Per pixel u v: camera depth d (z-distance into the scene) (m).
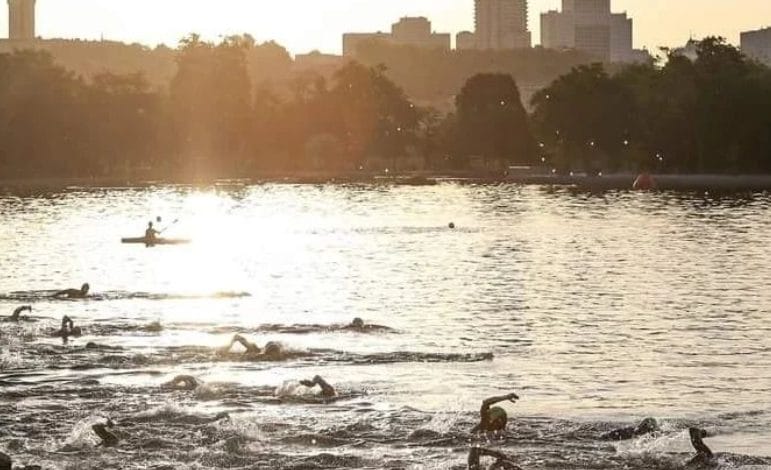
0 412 61.19
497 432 57.28
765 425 60.03
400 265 148.50
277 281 129.38
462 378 71.56
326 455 53.47
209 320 95.75
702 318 98.00
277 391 65.75
